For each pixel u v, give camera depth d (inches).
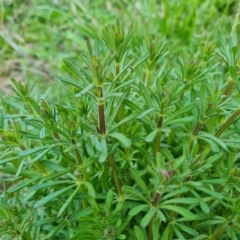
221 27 27.8
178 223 12.6
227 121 12.7
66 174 12.7
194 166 11.1
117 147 12.5
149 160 12.9
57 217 13.3
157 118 12.1
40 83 26.4
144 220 10.6
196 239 12.8
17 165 14.2
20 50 28.7
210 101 12.1
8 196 16.5
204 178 12.4
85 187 13.0
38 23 30.4
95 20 29.7
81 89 12.0
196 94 12.9
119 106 11.4
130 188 11.3
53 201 13.9
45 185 12.2
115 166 12.5
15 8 31.6
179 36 28.2
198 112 12.3
